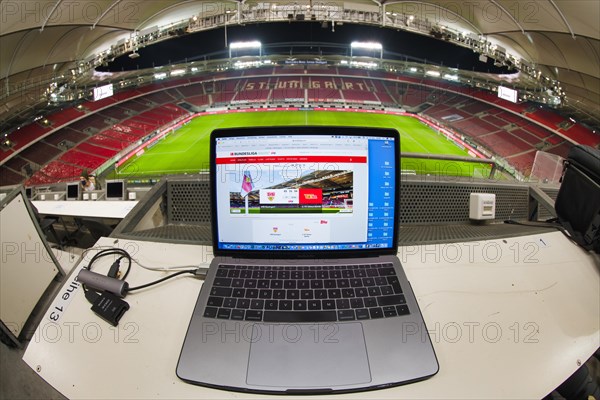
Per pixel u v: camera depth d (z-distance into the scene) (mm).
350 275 633
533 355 527
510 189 1109
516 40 8969
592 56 7648
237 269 647
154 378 476
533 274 712
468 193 1031
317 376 467
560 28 6949
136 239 772
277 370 473
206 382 459
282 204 693
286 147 694
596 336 579
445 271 703
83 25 8000
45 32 7434
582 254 809
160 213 946
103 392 462
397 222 705
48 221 1585
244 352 494
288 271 643
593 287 707
